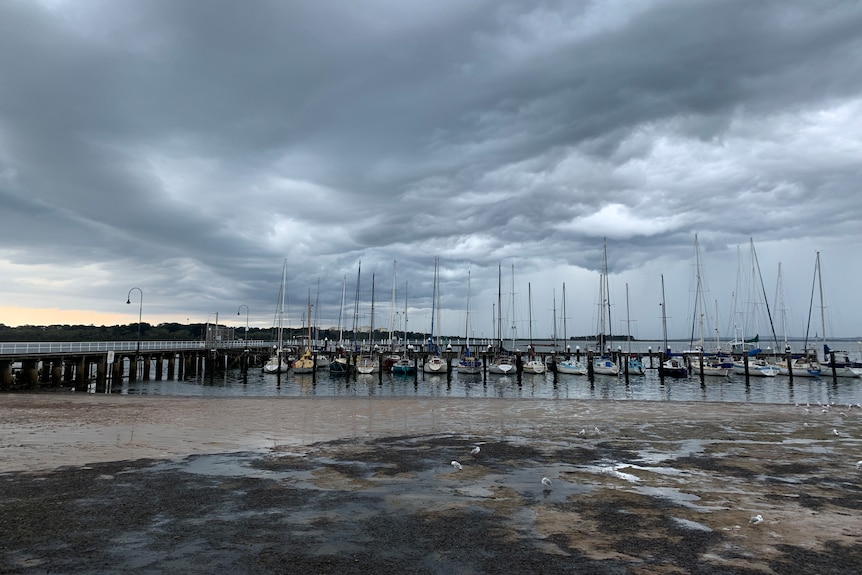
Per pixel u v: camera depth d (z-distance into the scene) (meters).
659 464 12.93
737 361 63.84
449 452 14.35
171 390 45.75
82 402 26.31
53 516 8.53
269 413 22.45
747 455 14.09
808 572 6.42
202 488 10.40
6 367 37.75
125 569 6.39
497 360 67.12
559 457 13.73
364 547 7.20
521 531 7.89
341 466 12.50
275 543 7.33
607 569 6.47
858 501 9.69
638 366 62.19
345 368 62.31
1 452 13.98
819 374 57.22
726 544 7.38
